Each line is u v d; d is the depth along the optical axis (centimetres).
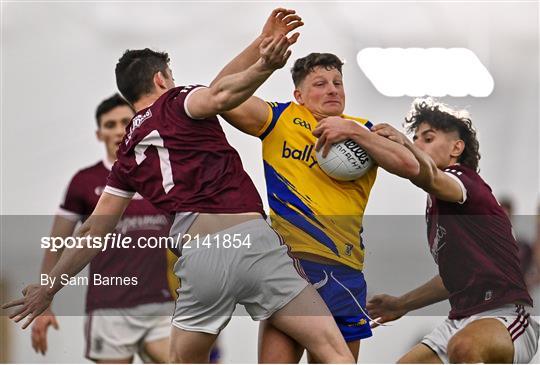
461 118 1366
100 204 1215
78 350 1321
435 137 1362
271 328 1197
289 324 1135
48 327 1316
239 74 1077
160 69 1269
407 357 1325
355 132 1170
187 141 1148
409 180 1256
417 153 1202
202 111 1127
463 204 1310
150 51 1280
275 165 1222
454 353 1304
